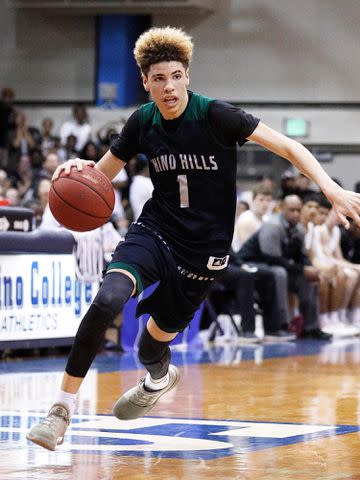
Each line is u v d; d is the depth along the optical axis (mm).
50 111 24109
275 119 23109
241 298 13703
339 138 22891
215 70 23312
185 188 5082
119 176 16656
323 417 6625
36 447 5410
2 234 10562
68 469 4781
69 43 24016
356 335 15812
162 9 22781
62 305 11258
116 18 23500
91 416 6617
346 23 22719
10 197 14461
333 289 15617
